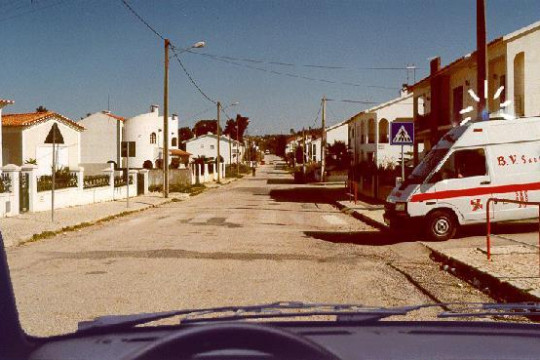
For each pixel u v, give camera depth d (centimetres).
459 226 1305
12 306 217
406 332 265
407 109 4650
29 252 1159
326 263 1023
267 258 1076
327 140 7531
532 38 2061
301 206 2612
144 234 1487
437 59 3009
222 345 184
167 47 3234
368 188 3206
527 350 238
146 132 6669
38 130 3544
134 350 186
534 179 1292
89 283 833
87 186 2594
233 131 17488
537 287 747
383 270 957
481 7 1466
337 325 273
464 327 278
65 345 230
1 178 1828
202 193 3944
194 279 865
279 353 183
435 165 1294
